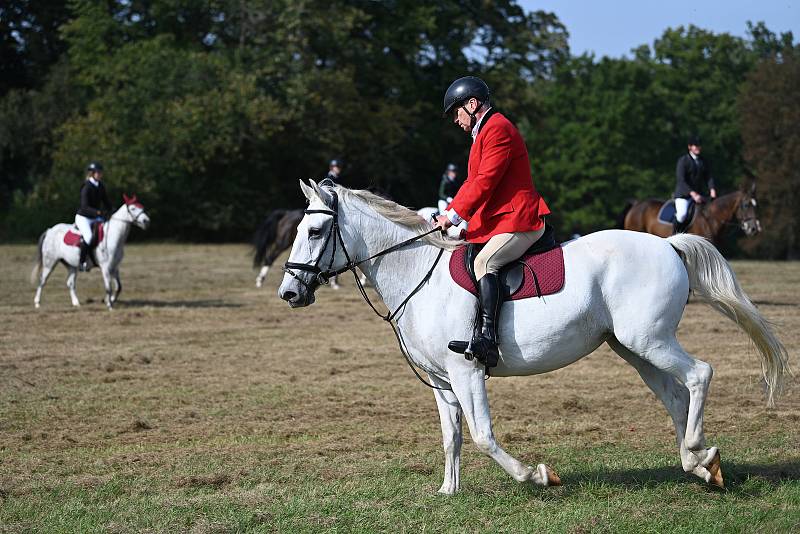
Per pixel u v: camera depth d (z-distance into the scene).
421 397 9.69
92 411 9.09
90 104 41.38
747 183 16.25
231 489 6.39
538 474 5.82
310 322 15.83
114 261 17.22
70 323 15.45
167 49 40.97
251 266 27.98
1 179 45.19
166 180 40.69
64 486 6.45
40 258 17.52
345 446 7.59
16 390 10.07
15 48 46.97
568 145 58.12
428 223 6.27
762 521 5.39
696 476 6.39
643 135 58.12
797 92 40.69
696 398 5.95
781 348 6.18
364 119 42.72
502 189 5.97
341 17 41.31
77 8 43.81
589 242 6.15
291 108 39.81
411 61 45.84
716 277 6.22
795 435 7.72
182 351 12.77
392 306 6.25
